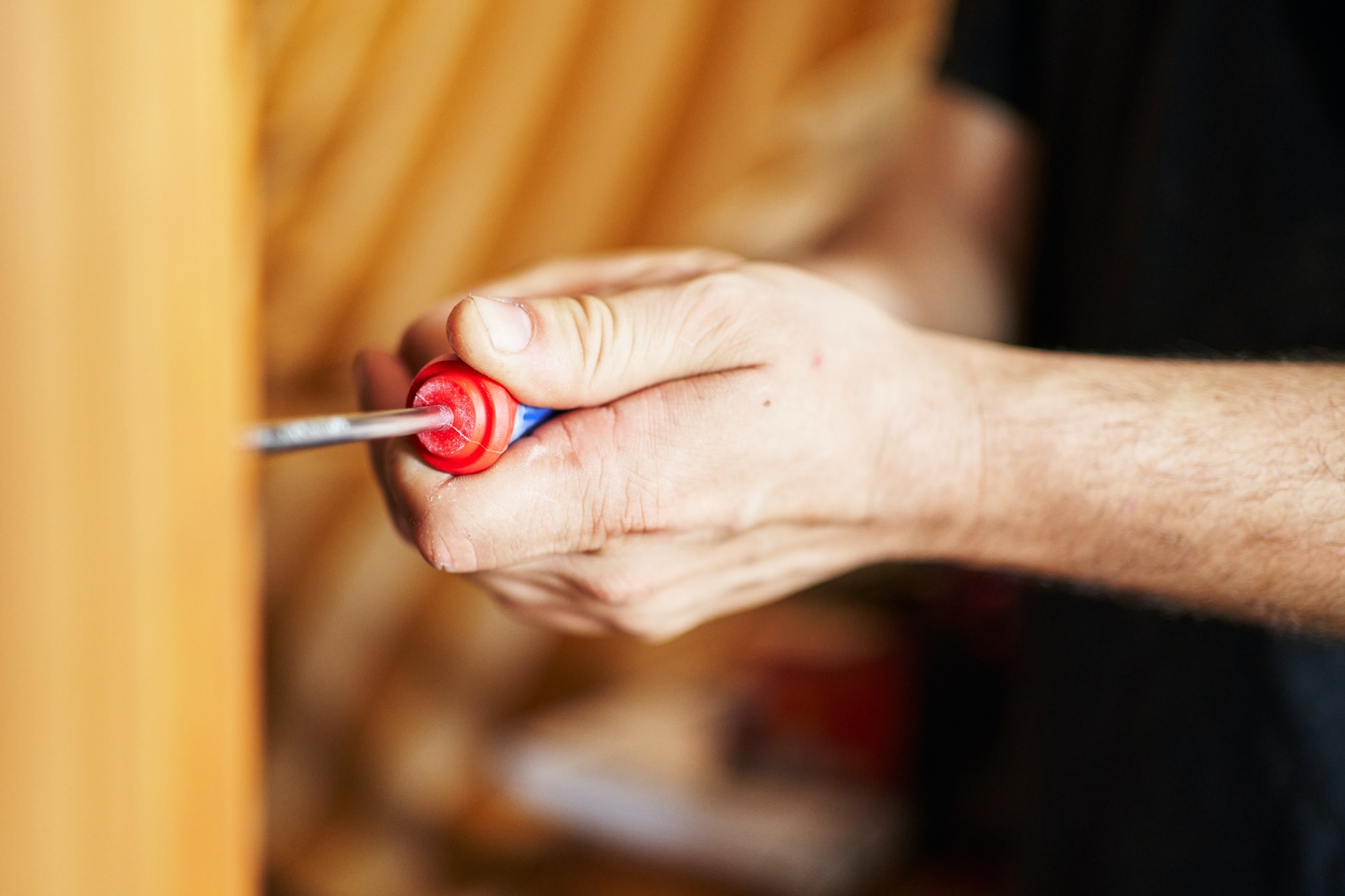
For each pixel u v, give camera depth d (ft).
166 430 1.03
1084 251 1.96
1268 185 1.67
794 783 2.69
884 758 2.67
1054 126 2.05
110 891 1.04
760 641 3.15
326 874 3.13
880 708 2.68
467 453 1.21
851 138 3.77
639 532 1.28
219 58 1.04
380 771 3.32
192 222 1.03
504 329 1.20
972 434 1.36
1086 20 1.95
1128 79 1.87
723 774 2.71
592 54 3.43
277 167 2.87
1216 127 1.72
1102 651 1.76
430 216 3.23
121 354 1.01
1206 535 1.36
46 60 0.97
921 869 2.68
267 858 3.10
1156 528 1.36
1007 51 2.09
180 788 1.07
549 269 1.51
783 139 3.81
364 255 3.13
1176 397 1.38
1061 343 2.07
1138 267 1.76
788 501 1.32
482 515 1.23
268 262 2.96
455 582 3.51
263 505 3.13
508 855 3.14
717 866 2.48
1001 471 1.36
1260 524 1.35
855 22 3.81
